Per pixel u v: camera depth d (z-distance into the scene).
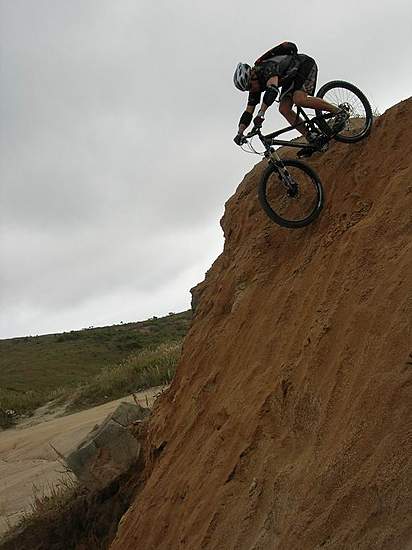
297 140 8.55
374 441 3.31
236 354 6.12
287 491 3.71
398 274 4.11
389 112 6.48
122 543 5.99
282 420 4.52
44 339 54.06
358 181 6.12
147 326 52.59
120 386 21.53
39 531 8.95
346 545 3.00
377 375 3.57
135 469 8.30
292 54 6.60
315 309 4.95
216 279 8.40
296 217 6.80
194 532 4.52
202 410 6.12
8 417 22.47
